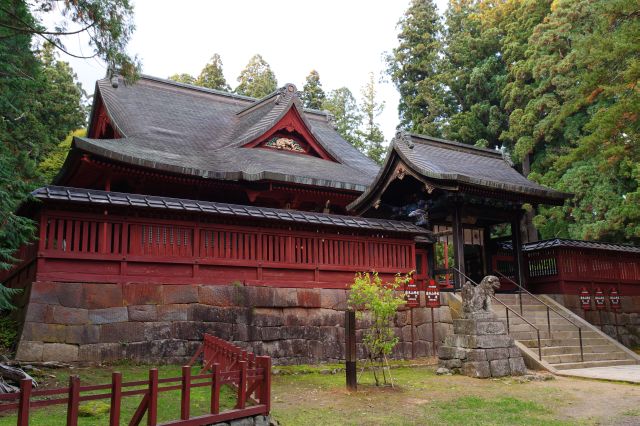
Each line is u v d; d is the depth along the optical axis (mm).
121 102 25609
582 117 32375
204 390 9938
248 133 25500
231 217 13906
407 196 20203
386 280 16688
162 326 12461
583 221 30219
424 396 10617
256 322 13758
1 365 9570
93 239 12125
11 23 12211
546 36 32156
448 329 17062
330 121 35719
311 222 15047
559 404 10062
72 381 5383
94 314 11742
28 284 12008
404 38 47250
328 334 14945
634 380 12297
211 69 50531
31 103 21859
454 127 41188
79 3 10859
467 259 22359
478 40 41875
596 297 20766
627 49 16688
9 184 11688
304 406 9594
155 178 19703
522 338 15992
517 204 20031
